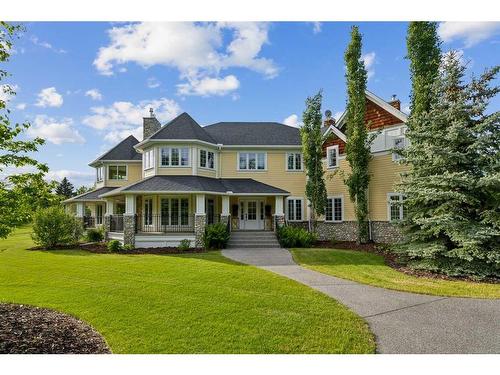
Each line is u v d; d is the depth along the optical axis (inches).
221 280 385.7
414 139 508.7
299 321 247.9
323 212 789.9
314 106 799.7
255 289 345.1
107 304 297.4
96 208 1151.0
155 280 390.9
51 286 376.2
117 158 1095.0
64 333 227.5
